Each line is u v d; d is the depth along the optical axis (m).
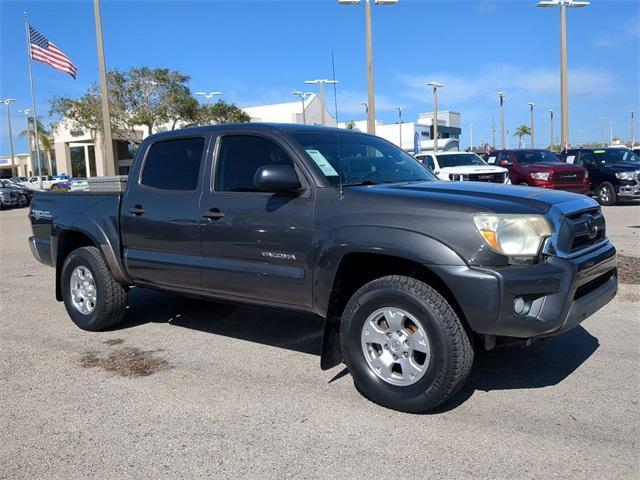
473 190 4.35
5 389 4.75
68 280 6.48
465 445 3.65
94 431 3.97
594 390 4.44
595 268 4.21
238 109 43.34
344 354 4.38
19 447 3.78
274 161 4.84
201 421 4.08
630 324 6.06
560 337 5.69
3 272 10.37
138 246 5.77
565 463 3.41
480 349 5.37
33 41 26.17
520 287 3.75
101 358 5.46
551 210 4.01
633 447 3.57
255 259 4.81
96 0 19.72
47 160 66.69
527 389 4.49
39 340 6.09
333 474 3.37
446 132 89.00
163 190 5.57
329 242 4.31
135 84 33.88
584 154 20.47
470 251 3.81
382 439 3.76
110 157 20.59
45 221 6.72
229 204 4.96
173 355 5.50
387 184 4.71
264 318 6.70
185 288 5.45
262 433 3.88
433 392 3.96
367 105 23.97
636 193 18.58
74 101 34.06
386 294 4.09
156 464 3.53
